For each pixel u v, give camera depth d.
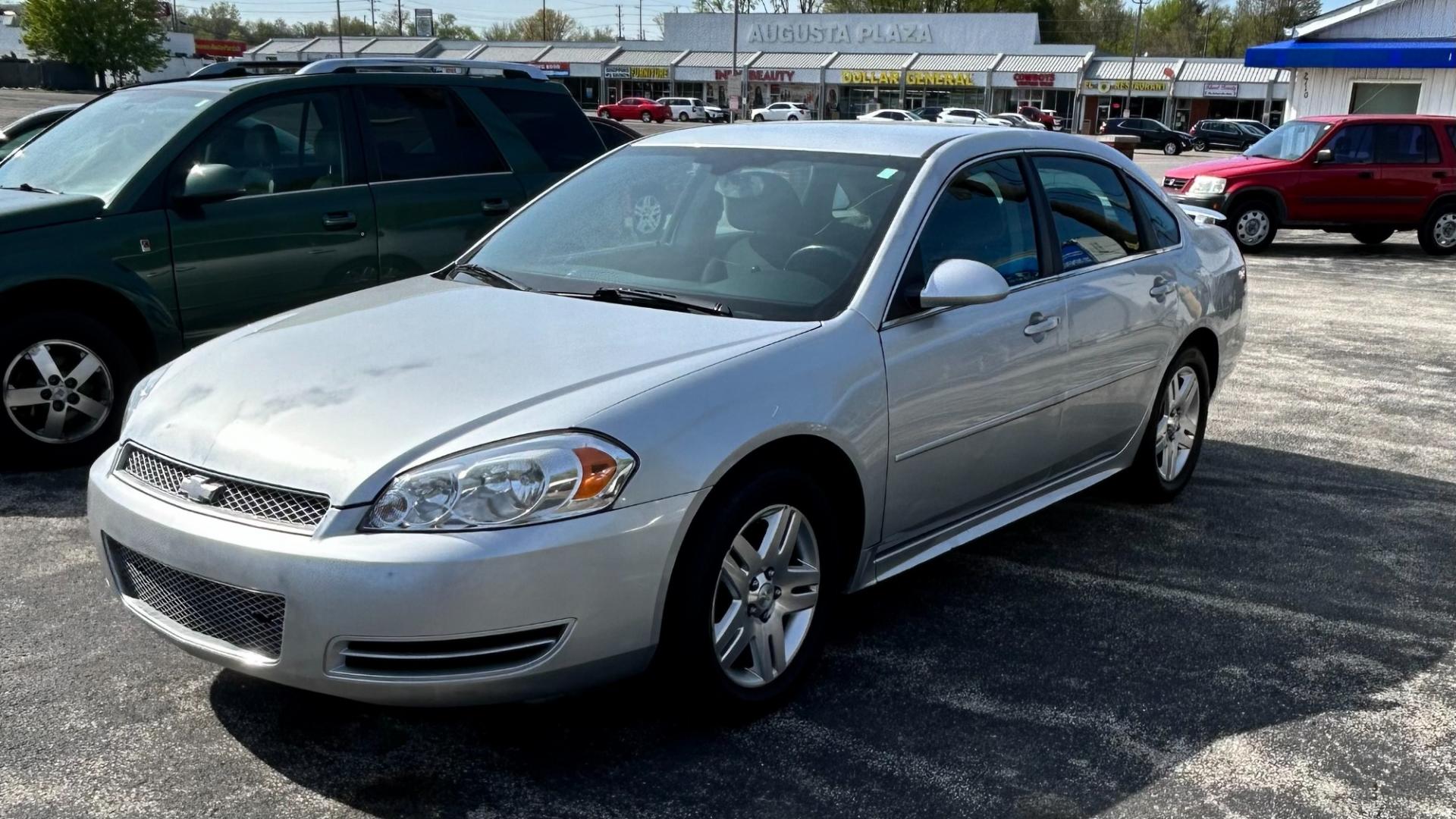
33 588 3.88
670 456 2.71
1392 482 5.45
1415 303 10.91
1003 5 97.12
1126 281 4.39
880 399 3.26
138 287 5.16
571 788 2.78
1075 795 2.79
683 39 73.06
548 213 4.20
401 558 2.47
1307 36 23.59
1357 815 2.74
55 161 5.66
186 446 2.83
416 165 6.20
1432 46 21.95
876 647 3.58
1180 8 108.06
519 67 6.92
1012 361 3.75
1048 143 4.31
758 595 3.03
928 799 2.76
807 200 3.73
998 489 3.92
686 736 3.02
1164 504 5.06
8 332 4.87
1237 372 7.83
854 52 69.69
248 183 5.55
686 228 3.82
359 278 5.94
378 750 2.94
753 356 3.01
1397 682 3.44
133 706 3.13
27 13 65.38
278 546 2.54
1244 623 3.83
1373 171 14.72
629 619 2.69
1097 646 3.63
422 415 2.73
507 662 2.59
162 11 74.81
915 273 3.48
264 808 2.68
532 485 2.55
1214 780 2.87
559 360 2.97
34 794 2.71
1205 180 15.09
